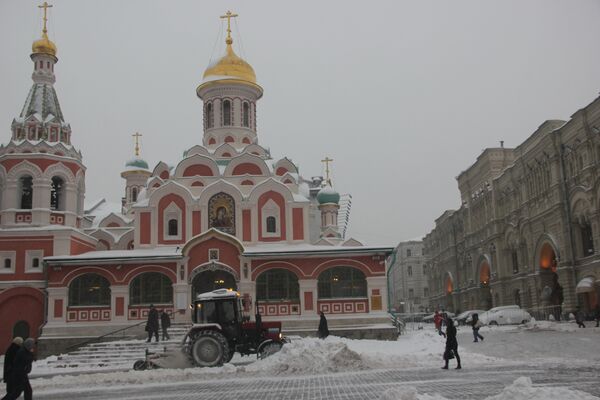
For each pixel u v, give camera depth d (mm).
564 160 54969
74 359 33188
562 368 20859
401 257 135375
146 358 26234
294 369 22625
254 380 20812
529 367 21609
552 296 59656
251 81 53688
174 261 42344
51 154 44094
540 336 37469
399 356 25969
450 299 99375
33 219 43031
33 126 45000
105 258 41719
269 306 41875
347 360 23078
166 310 41812
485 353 28453
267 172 47625
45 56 47375
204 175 47719
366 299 41688
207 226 45375
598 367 20953
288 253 42000
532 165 61438
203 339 25594
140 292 42219
